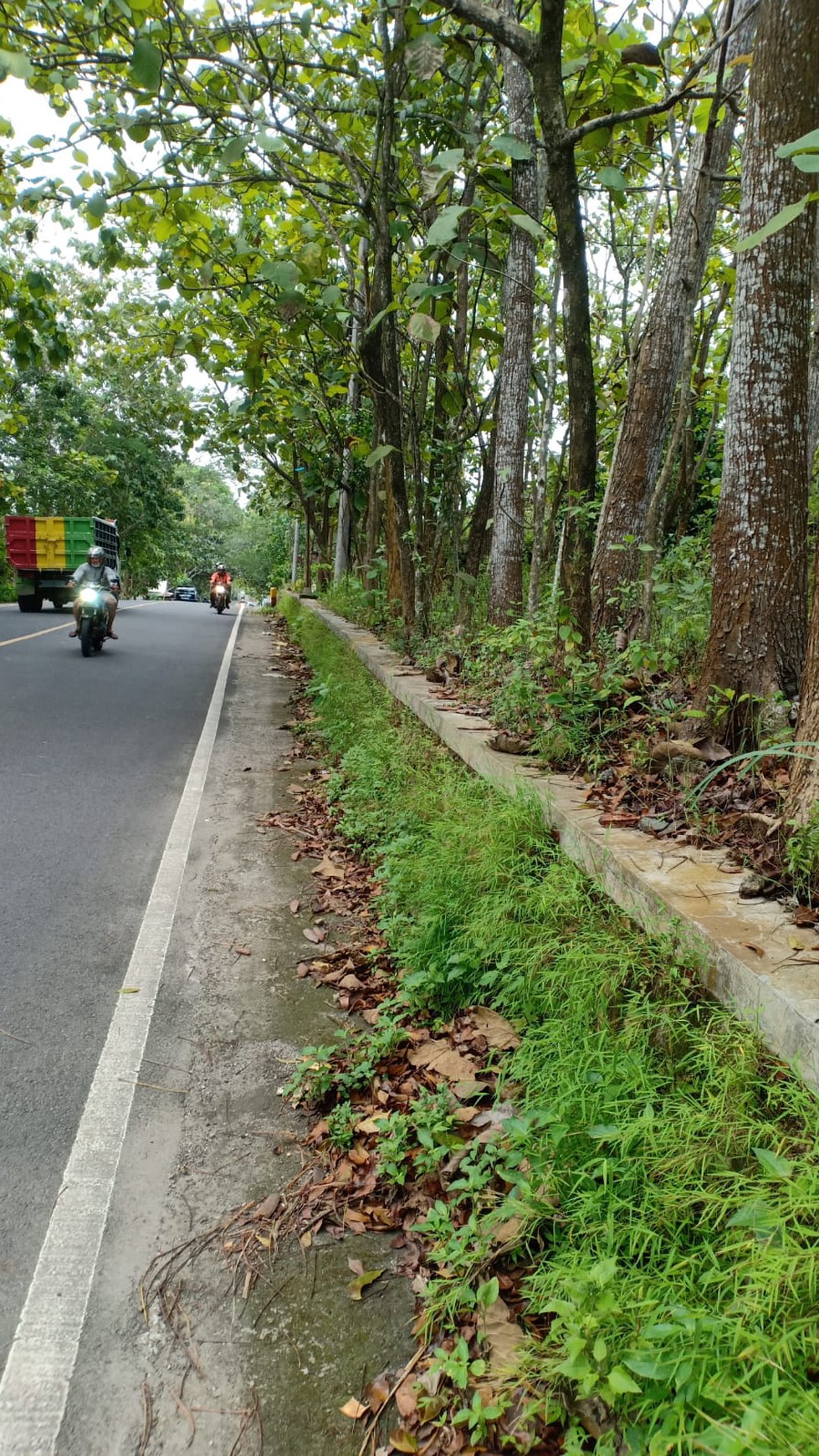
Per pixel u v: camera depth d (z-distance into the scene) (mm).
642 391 6762
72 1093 3154
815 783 3039
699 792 3342
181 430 13930
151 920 4602
